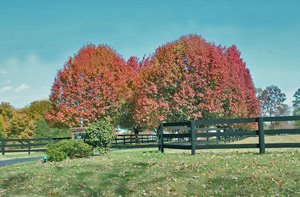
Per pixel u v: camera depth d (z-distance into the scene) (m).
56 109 33.31
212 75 31.78
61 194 10.41
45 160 16.22
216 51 33.88
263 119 13.08
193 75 31.62
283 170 9.67
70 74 32.66
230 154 13.39
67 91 32.19
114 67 34.50
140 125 38.41
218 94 32.19
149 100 32.25
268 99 78.81
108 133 18.80
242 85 39.44
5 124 54.41
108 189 10.46
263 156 12.12
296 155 11.73
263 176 9.34
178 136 15.15
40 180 11.97
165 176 10.72
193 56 32.00
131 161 13.52
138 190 9.98
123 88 34.28
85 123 32.56
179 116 32.34
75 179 11.69
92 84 32.28
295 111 77.00
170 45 33.50
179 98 31.17
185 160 12.59
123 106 36.84
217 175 10.05
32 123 55.09
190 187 9.55
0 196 10.51
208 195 8.84
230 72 35.03
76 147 16.91
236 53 42.12
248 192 8.57
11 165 16.25
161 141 16.42
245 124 40.56
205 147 14.05
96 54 35.19
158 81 32.41
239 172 9.99
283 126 65.12
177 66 32.03
